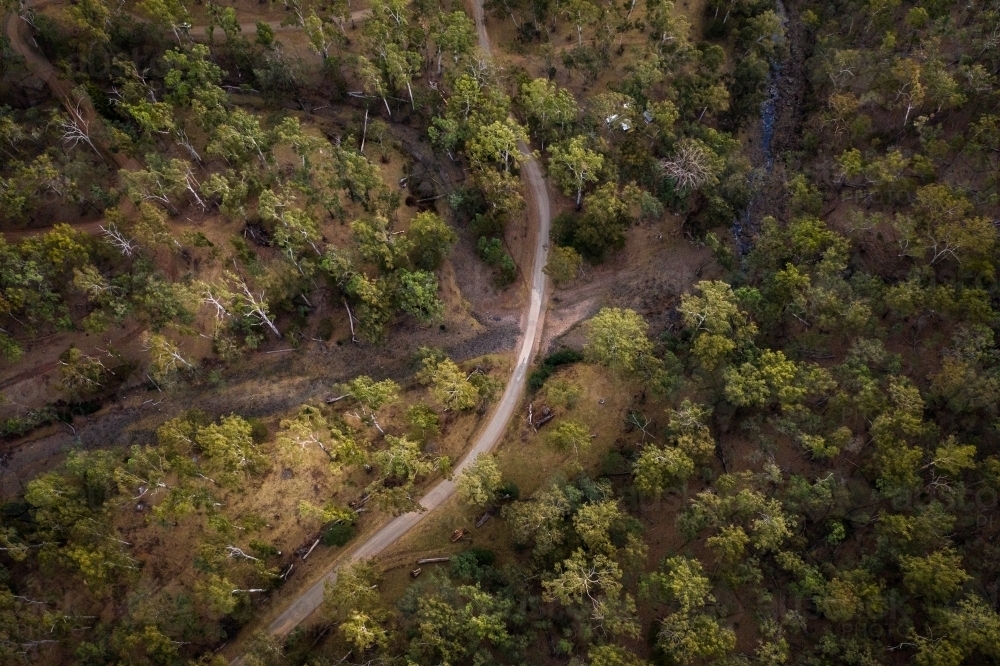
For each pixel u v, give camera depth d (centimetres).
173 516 8769
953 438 7756
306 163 10081
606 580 7200
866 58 11212
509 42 12312
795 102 12456
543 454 9250
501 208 10306
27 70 10700
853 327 8975
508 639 7412
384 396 8775
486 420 9569
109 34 10644
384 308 9544
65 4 11225
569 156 9912
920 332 9275
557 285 10569
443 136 10369
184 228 10150
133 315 9644
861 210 10375
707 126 11425
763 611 7731
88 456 8444
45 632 7556
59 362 9450
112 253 9400
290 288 9706
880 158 10288
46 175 9188
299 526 8906
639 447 9131
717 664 6938
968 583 7375
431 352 9638
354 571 7912
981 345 8288
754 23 11725
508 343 10181
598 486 8262
